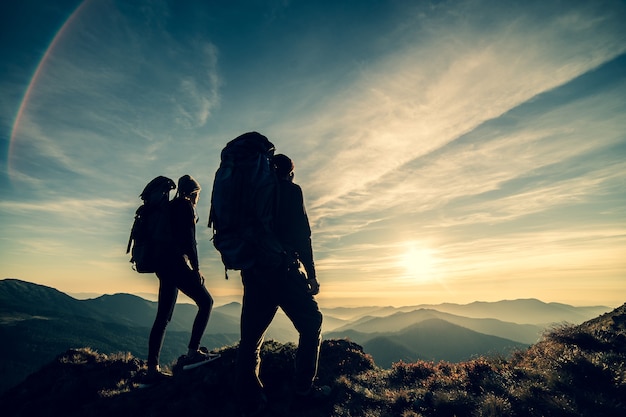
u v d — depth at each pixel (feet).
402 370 21.03
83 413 14.80
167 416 13.44
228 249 10.56
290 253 11.45
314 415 13.67
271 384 15.15
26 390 18.13
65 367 19.83
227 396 14.28
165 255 15.24
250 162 11.12
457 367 20.42
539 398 13.24
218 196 10.96
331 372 19.33
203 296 16.06
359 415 13.99
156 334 15.79
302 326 12.28
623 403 12.41
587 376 14.62
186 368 15.62
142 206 16.03
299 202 11.92
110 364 20.20
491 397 13.56
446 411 13.80
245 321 11.68
